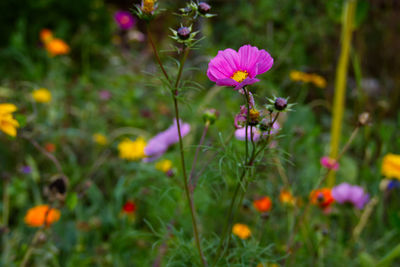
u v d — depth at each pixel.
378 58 2.65
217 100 2.14
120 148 1.84
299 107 2.02
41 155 1.99
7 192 1.52
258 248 1.12
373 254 1.54
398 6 2.58
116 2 4.30
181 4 3.20
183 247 1.12
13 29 3.43
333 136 1.59
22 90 2.48
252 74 0.94
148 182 1.65
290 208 1.41
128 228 1.51
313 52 2.88
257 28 2.71
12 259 1.34
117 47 3.44
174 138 1.44
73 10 3.59
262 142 1.00
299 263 1.36
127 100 2.54
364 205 1.59
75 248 1.48
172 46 0.99
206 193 1.36
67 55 3.42
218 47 2.44
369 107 1.99
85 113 2.43
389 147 1.80
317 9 2.76
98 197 1.74
